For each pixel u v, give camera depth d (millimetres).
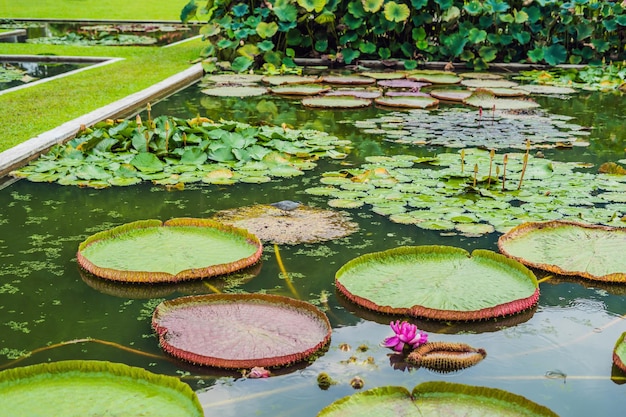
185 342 2059
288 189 3701
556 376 1979
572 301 2471
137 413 1668
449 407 1696
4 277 2598
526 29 9062
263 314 2223
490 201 3508
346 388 1897
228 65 8367
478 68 8867
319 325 2170
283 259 2779
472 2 8695
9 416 1650
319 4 8445
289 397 1853
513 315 2352
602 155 4512
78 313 2336
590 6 8938
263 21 8898
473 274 2531
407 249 2668
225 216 3264
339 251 2865
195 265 2605
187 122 4578
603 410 1813
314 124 5383
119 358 2047
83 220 3193
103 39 11820
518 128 5316
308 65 9070
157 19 15844
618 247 2824
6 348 2109
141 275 2539
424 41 8930
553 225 3020
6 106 5496
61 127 4648
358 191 3656
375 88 7141
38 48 9938
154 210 3340
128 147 4406
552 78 8117
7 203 3406
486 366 2027
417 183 3809
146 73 7520
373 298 2377
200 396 1853
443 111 6027
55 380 1792
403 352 2092
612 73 8273
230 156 4258
